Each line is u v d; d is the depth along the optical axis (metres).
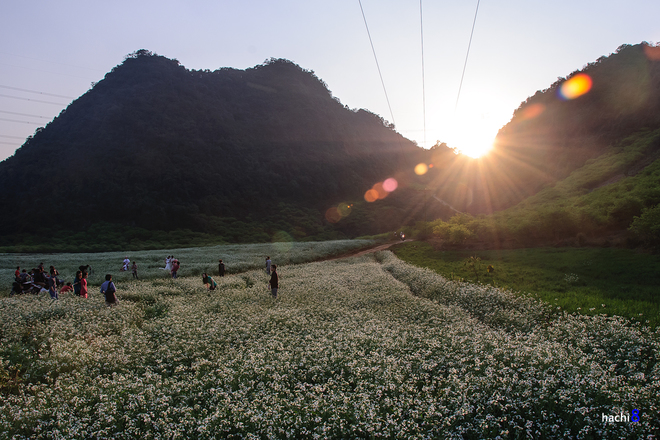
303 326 11.87
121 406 6.61
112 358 9.16
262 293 19.25
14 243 81.38
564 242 34.22
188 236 92.06
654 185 38.53
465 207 120.06
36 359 9.38
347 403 6.28
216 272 34.69
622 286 16.64
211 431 5.78
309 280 24.22
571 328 10.13
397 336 9.96
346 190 148.12
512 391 6.40
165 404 6.44
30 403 6.59
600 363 7.94
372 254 47.78
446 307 14.27
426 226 57.84
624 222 33.47
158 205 106.12
